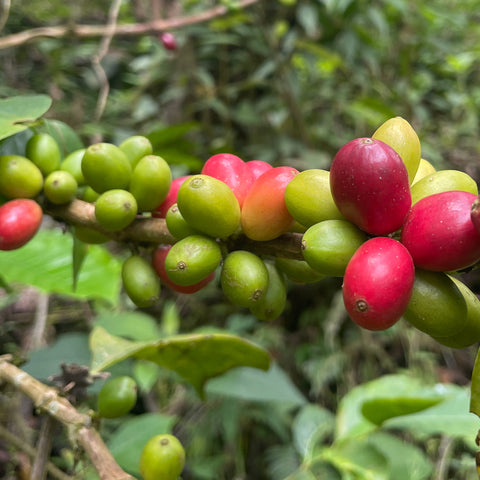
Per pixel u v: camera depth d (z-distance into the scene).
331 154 0.62
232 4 0.40
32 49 0.57
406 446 0.33
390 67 0.64
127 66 0.67
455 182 0.13
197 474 0.41
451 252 0.11
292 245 0.13
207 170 0.14
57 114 0.52
